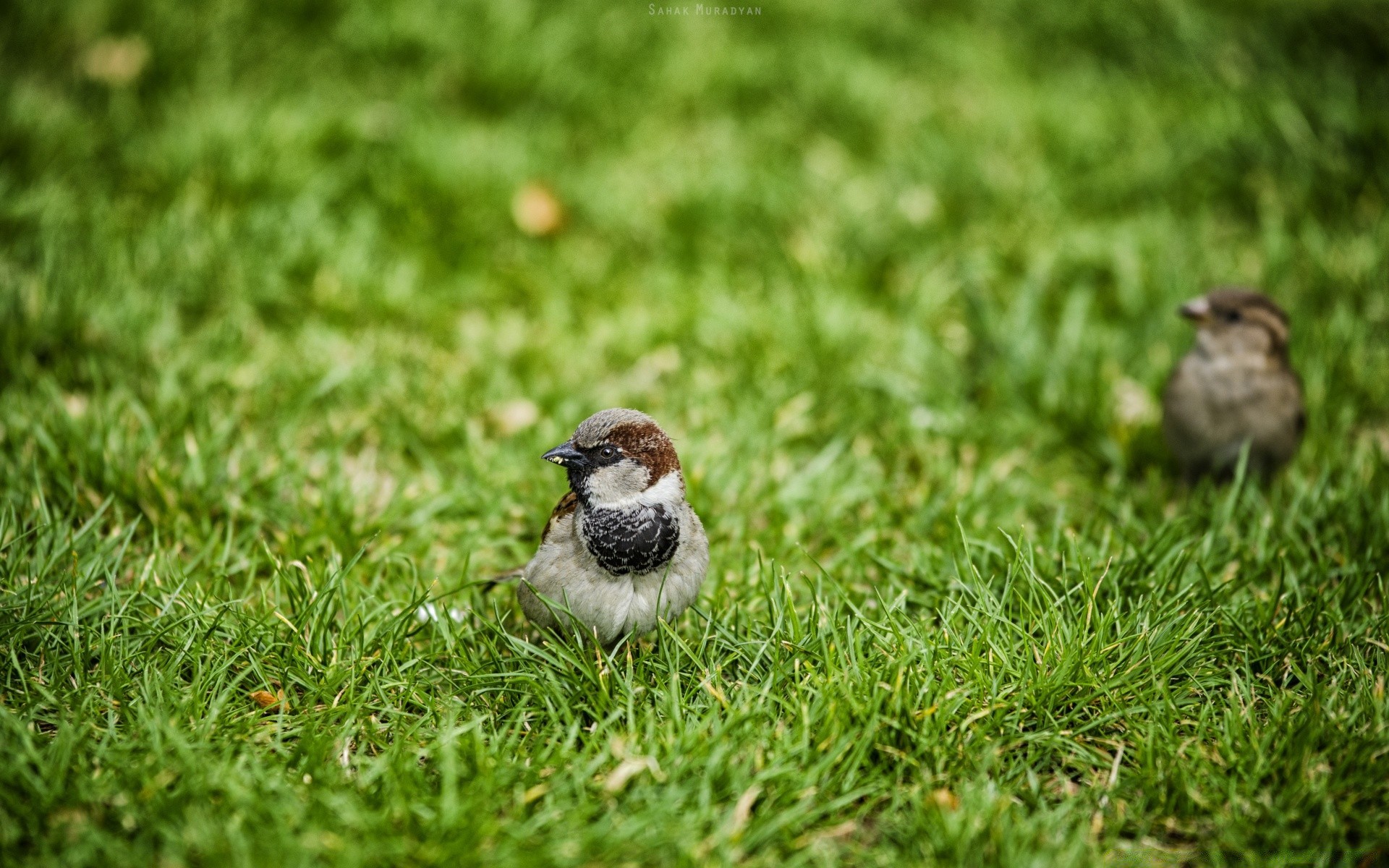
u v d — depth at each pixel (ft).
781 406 22.06
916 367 23.76
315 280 24.64
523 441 20.97
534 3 34.12
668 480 14.66
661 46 34.73
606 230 28.30
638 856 11.84
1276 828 12.50
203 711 13.82
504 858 11.52
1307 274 26.17
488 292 25.85
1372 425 22.58
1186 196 29.50
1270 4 36.65
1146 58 35.91
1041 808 12.88
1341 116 29.71
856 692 13.97
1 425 19.17
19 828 11.78
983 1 39.58
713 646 14.93
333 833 11.86
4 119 26.76
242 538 17.61
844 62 34.47
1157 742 13.57
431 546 18.28
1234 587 16.69
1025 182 29.45
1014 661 14.69
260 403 20.77
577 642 14.76
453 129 29.48
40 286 21.77
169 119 28.12
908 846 12.35
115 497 17.71
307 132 27.99
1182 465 21.42
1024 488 20.21
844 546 17.95
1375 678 14.52
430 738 13.82
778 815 12.55
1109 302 26.21
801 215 28.50
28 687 13.97
